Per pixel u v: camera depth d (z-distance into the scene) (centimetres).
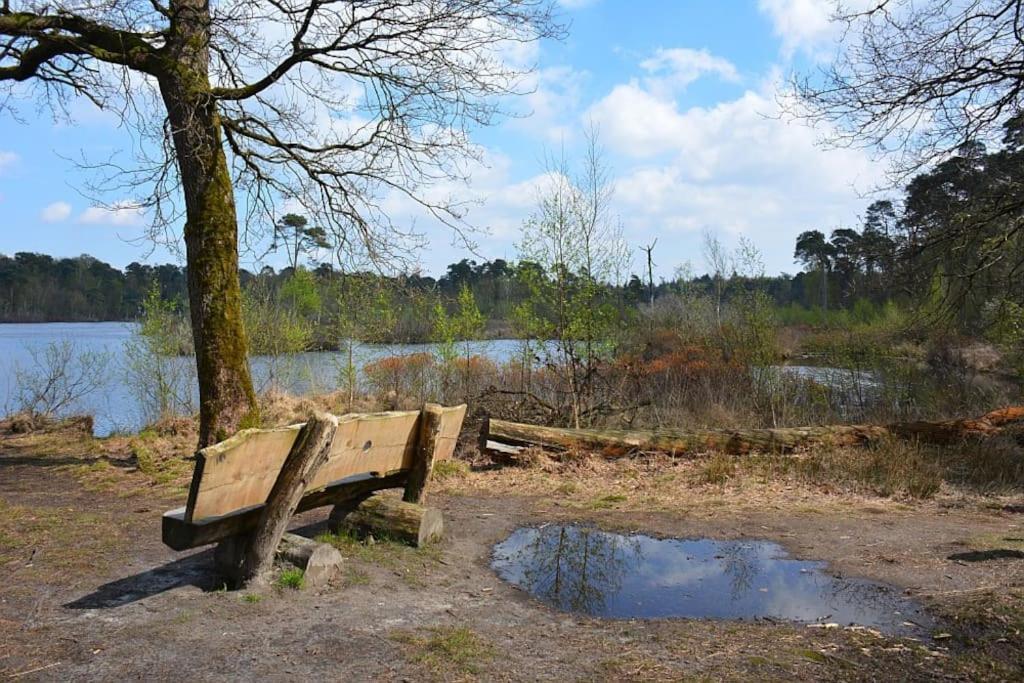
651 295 2919
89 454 995
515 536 642
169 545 394
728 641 398
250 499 421
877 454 914
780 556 583
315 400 1466
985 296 1288
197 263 882
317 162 1023
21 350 2856
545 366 1348
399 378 1472
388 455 551
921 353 1819
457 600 457
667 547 612
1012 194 1046
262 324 1572
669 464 942
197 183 882
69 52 943
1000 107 959
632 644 392
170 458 909
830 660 367
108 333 4025
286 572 445
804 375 1650
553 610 453
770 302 2042
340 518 566
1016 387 1541
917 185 1126
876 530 650
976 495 794
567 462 930
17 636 365
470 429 1158
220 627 382
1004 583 478
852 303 3138
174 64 869
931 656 371
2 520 606
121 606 410
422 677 333
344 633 382
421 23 914
